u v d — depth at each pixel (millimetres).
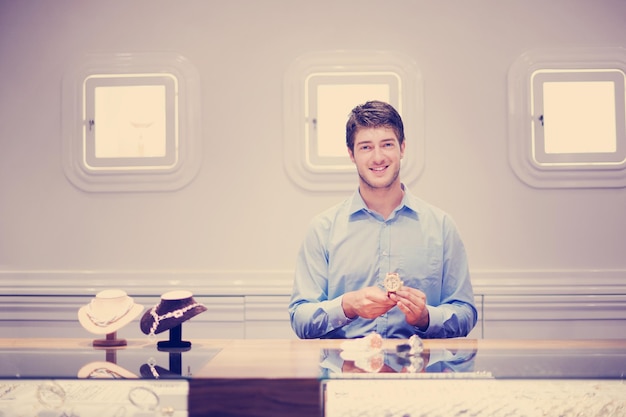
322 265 2564
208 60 3727
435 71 3676
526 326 3557
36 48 3750
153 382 1481
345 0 3707
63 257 3701
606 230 3617
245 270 3666
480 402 1451
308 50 3707
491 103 3656
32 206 3721
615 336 3549
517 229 3627
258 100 3709
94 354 1782
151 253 3693
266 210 3691
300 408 1444
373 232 2547
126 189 3705
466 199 3643
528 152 3625
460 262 2521
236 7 3732
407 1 3691
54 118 3734
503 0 3678
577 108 3658
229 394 1455
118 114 3768
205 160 3717
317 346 1928
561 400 1460
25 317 3551
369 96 3686
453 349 1819
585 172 3609
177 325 1963
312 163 3684
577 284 3570
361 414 1419
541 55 3645
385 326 2395
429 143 3660
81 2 3754
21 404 1492
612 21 3658
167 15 3744
